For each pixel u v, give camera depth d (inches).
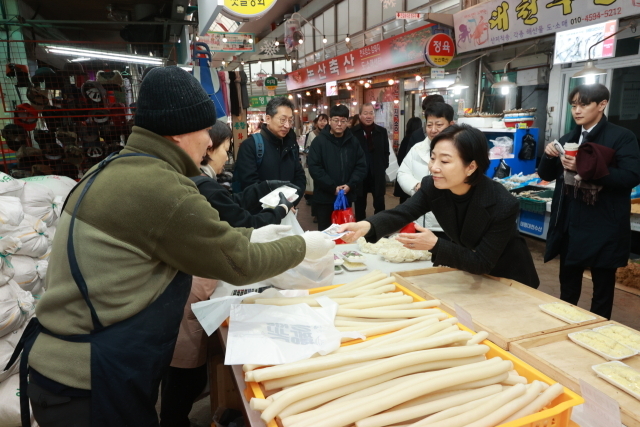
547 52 217.8
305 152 291.1
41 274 88.4
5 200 86.3
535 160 218.1
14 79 157.0
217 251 41.0
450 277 70.2
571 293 104.7
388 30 415.2
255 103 553.9
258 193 88.6
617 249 94.0
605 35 160.7
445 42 233.8
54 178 124.6
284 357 41.0
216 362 74.8
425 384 38.1
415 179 123.0
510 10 199.2
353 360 40.9
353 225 66.7
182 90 42.8
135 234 39.8
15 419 70.4
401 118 385.1
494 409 37.0
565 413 36.6
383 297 56.9
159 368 43.4
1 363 72.4
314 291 60.1
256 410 39.1
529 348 49.1
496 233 62.0
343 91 529.3
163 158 43.6
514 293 63.4
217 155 81.4
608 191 93.0
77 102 136.1
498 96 260.1
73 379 40.0
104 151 140.3
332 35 537.0
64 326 41.1
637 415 36.6
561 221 101.5
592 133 95.3
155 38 185.9
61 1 165.9
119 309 40.7
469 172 60.3
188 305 67.2
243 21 121.6
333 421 34.4
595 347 48.1
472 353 42.9
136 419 42.1
